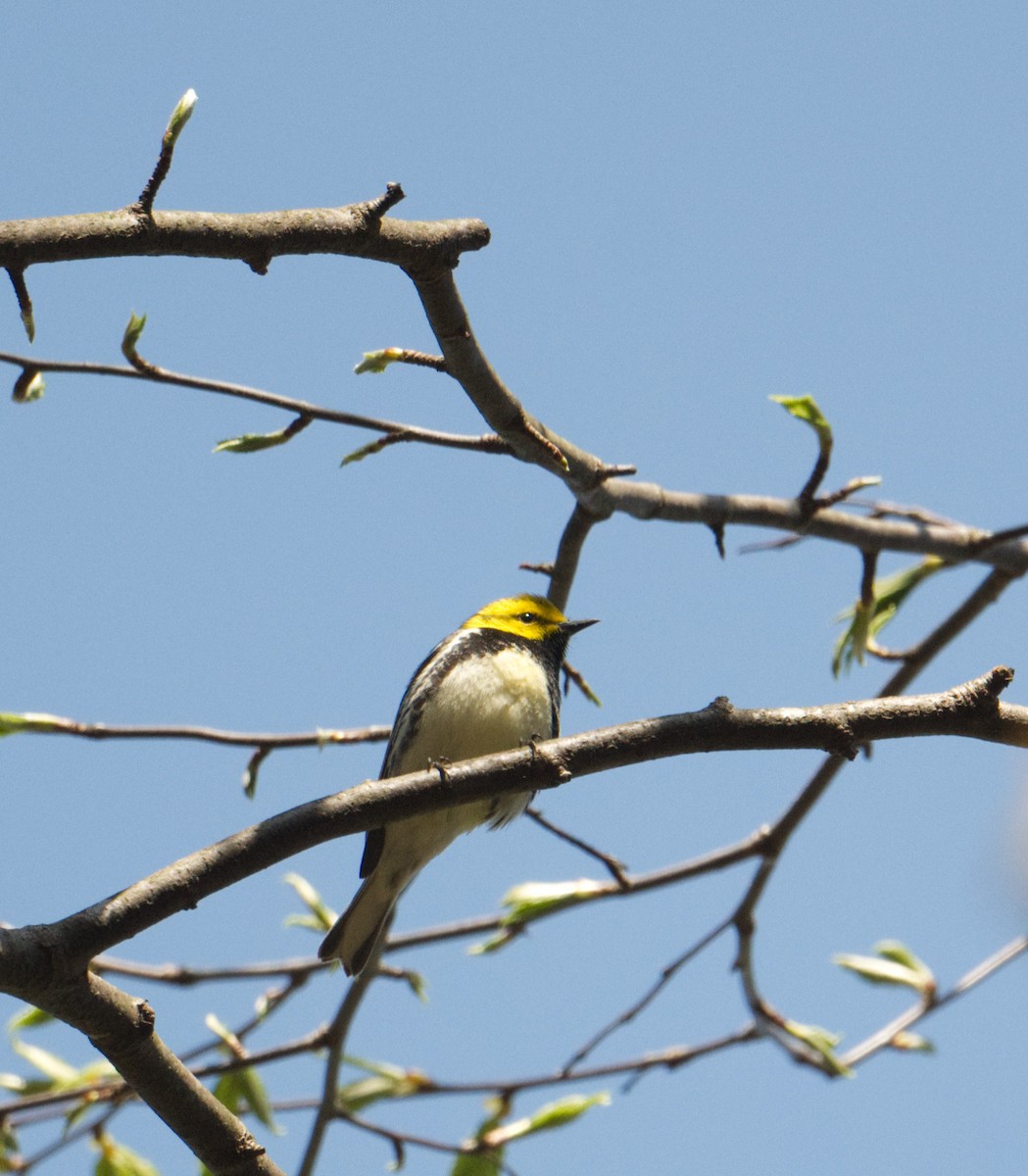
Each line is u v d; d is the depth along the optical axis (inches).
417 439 380.5
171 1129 272.5
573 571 433.7
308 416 374.6
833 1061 455.5
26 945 247.0
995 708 289.1
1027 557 459.8
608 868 438.0
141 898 257.0
